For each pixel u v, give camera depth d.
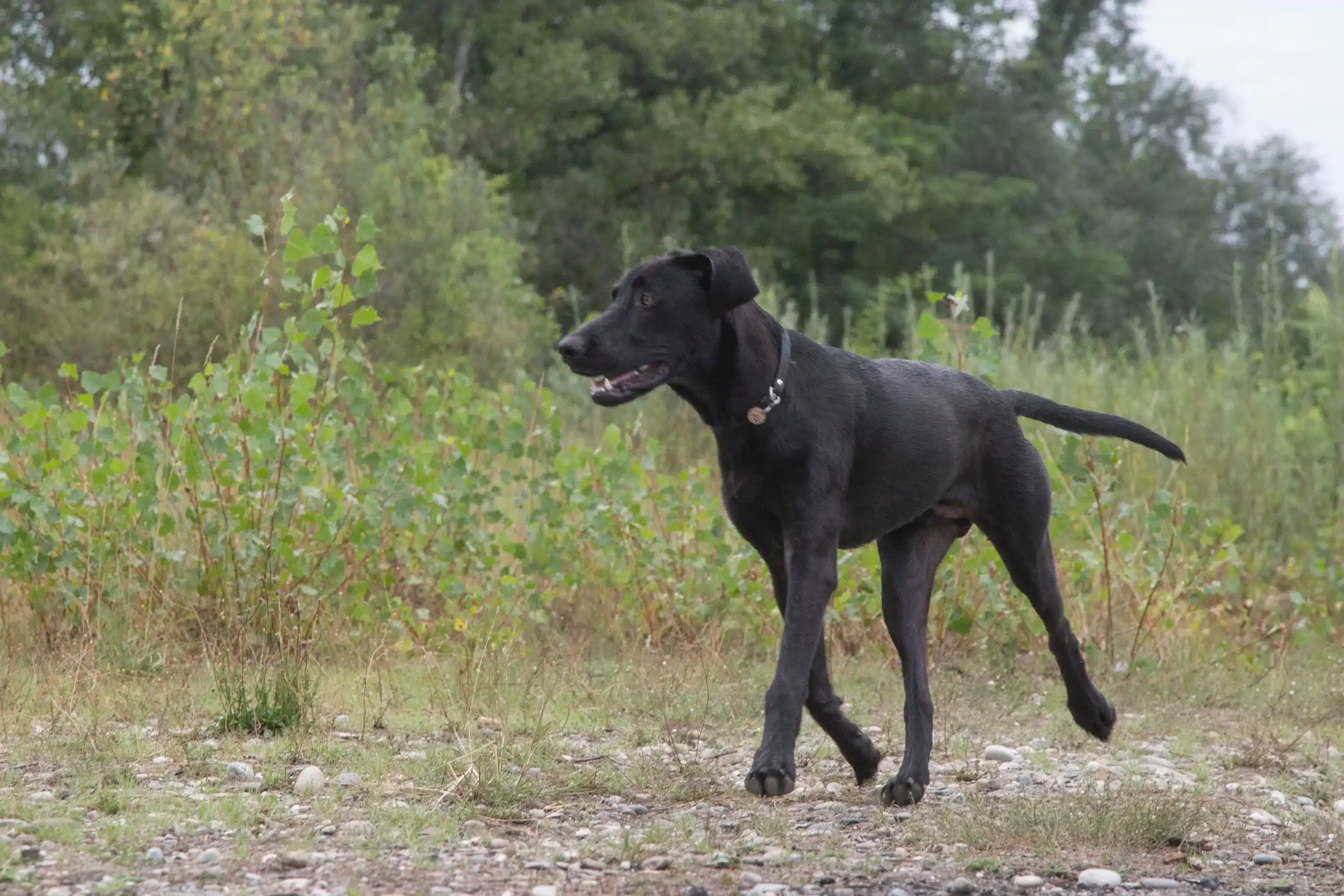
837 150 35.06
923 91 41.81
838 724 6.77
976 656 10.43
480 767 6.46
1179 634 10.70
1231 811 6.49
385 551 9.95
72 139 24.47
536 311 26.06
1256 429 14.10
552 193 33.44
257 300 19.03
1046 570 7.42
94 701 7.73
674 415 16.98
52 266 20.97
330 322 9.45
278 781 6.34
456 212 22.52
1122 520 12.18
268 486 9.31
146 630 9.00
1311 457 14.16
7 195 22.75
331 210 20.61
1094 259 38.81
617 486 10.42
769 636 10.30
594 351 6.41
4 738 7.07
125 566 9.38
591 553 10.77
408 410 10.17
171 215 21.27
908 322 16.11
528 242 31.92
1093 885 5.24
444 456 10.37
